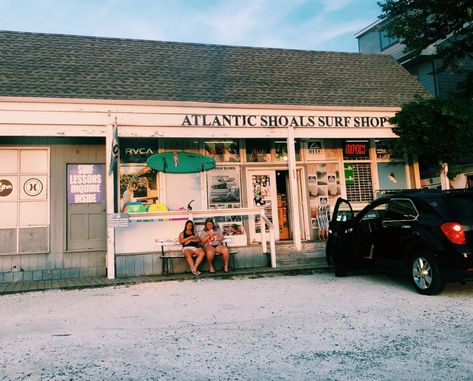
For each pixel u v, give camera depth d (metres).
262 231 10.44
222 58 13.56
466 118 10.79
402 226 7.18
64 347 4.50
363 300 6.37
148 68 12.00
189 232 9.59
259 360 3.99
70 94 9.95
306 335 4.71
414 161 13.16
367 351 4.14
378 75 14.55
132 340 4.71
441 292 6.78
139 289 8.09
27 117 9.05
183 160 10.99
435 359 3.87
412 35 12.93
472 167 13.25
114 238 9.47
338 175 12.68
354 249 8.40
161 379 3.60
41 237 9.89
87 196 10.27
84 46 12.35
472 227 6.39
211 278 9.11
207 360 4.02
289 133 10.80
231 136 10.36
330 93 12.63
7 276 9.50
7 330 5.25
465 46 13.23
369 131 11.52
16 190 9.88
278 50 14.88
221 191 11.58
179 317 5.70
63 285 8.55
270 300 6.60
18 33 12.16
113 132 9.43
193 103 10.07
